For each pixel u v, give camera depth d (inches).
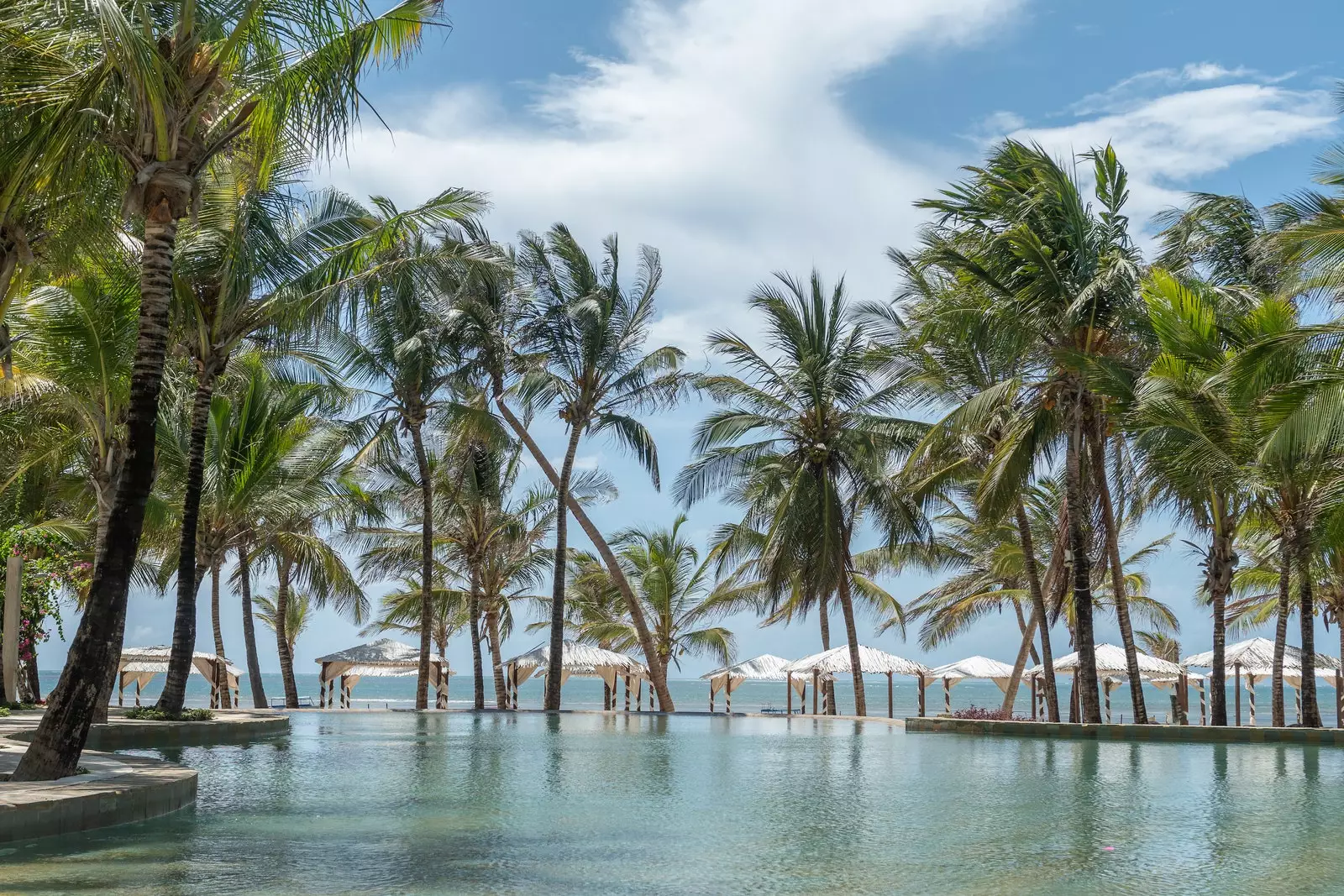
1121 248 869.2
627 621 1787.6
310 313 708.0
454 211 724.0
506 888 222.5
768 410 1188.5
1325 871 250.8
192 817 325.7
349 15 421.1
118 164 434.3
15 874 231.9
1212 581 972.6
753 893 221.0
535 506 1510.8
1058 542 1045.2
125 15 383.6
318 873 235.6
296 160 651.5
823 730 887.1
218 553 975.0
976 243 892.6
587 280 1197.7
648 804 370.6
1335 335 646.5
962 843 289.7
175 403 852.6
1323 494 791.7
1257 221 973.2
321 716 1037.2
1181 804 379.2
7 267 490.3
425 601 1217.4
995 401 869.2
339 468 1186.6
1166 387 774.5
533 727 881.5
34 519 1007.0
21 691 996.6
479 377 1219.9
